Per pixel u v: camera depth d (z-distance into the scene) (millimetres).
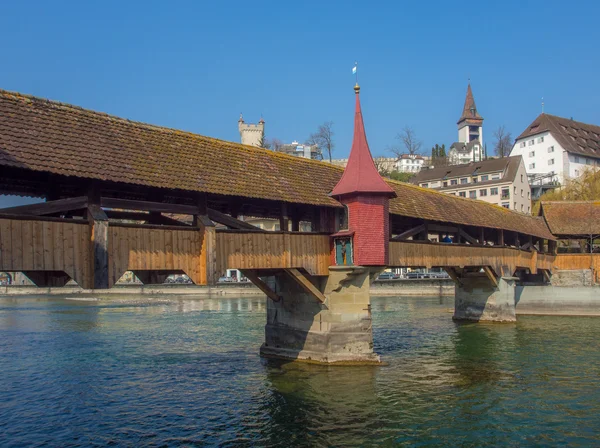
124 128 13281
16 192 12547
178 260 12953
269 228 48312
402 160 106625
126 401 14562
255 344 23391
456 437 11469
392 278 56906
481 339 24156
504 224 29391
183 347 23172
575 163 72688
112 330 29734
